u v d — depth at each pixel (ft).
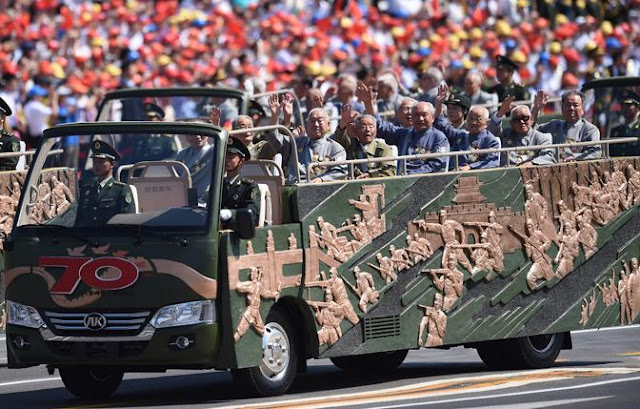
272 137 156.15
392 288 137.59
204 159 128.06
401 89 239.50
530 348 149.28
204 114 216.33
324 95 228.43
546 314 148.56
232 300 125.59
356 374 149.38
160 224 126.31
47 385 144.05
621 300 153.79
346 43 311.88
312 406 121.90
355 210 135.23
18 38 287.28
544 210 148.36
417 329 139.23
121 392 138.92
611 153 191.83
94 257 126.52
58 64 277.85
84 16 298.35
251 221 124.88
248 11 322.14
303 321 133.08
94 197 129.39
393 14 322.34
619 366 149.18
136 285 125.29
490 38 316.19
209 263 124.88
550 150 163.22
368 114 160.97
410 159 141.28
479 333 143.74
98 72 289.53
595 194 151.94
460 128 172.04
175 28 306.96
